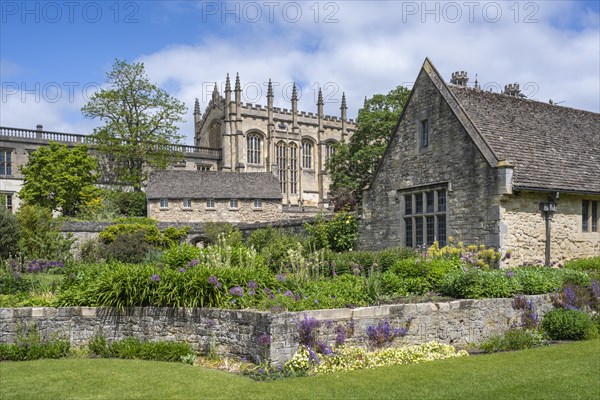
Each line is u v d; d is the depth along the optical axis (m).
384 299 12.39
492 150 17.34
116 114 52.72
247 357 10.09
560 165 18.92
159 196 47.34
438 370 9.20
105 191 49.69
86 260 29.05
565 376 8.67
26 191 45.41
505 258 15.89
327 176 78.75
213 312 10.80
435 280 14.00
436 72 20.09
